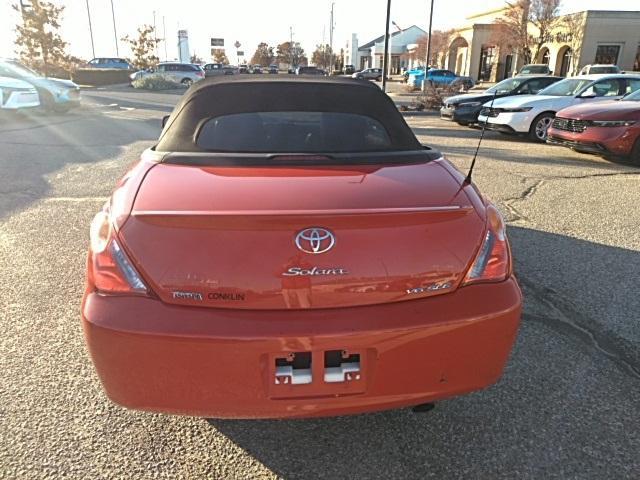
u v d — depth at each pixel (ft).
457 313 6.01
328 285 5.79
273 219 5.78
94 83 116.16
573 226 16.34
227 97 8.96
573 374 8.61
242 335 5.60
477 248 6.30
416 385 6.08
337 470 6.68
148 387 5.85
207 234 5.81
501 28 123.85
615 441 7.11
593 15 114.32
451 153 29.94
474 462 6.79
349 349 5.79
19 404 7.78
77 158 27.48
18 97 42.88
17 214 17.16
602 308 10.83
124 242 5.95
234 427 7.45
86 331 5.86
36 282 11.95
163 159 7.83
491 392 8.18
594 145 26.68
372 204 6.30
